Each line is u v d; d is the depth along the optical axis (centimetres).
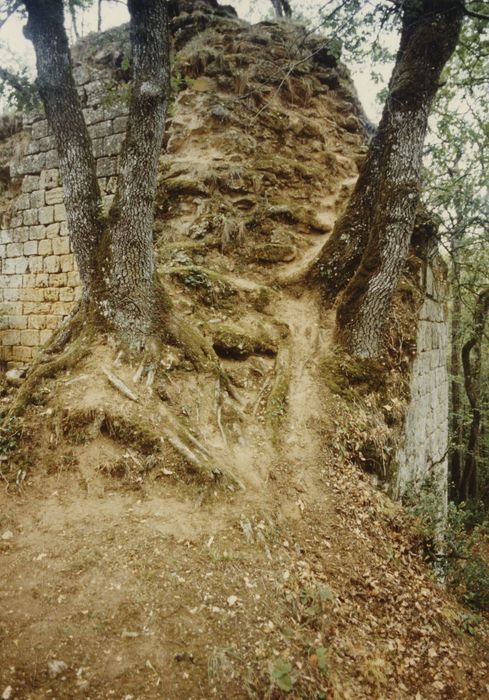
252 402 549
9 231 1002
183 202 809
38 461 412
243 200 830
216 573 321
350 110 1132
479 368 1406
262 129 932
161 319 517
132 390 450
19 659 244
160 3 485
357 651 303
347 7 576
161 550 329
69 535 339
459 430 1452
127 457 403
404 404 619
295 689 259
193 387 490
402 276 693
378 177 672
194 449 414
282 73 999
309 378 585
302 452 491
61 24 507
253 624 290
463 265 1102
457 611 402
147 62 484
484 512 1350
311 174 922
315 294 714
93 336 497
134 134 489
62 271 952
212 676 251
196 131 905
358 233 688
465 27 698
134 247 497
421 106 564
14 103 627
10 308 1006
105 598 286
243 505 391
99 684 237
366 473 521
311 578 349
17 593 286
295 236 821
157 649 259
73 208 524
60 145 523
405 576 402
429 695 302
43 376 468
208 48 970
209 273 687
